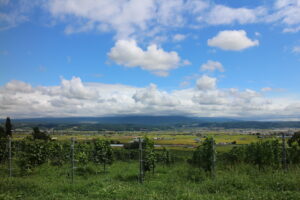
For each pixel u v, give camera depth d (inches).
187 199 349.7
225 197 354.0
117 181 530.6
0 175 629.0
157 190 424.8
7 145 782.5
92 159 853.2
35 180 545.3
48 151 843.4
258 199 338.0
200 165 585.6
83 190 429.7
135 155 1348.4
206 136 588.7
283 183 399.5
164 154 987.9
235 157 670.5
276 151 598.9
